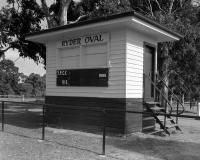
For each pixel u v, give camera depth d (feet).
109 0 60.18
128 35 32.83
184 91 74.59
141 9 72.08
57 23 61.67
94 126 34.83
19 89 248.11
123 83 32.40
